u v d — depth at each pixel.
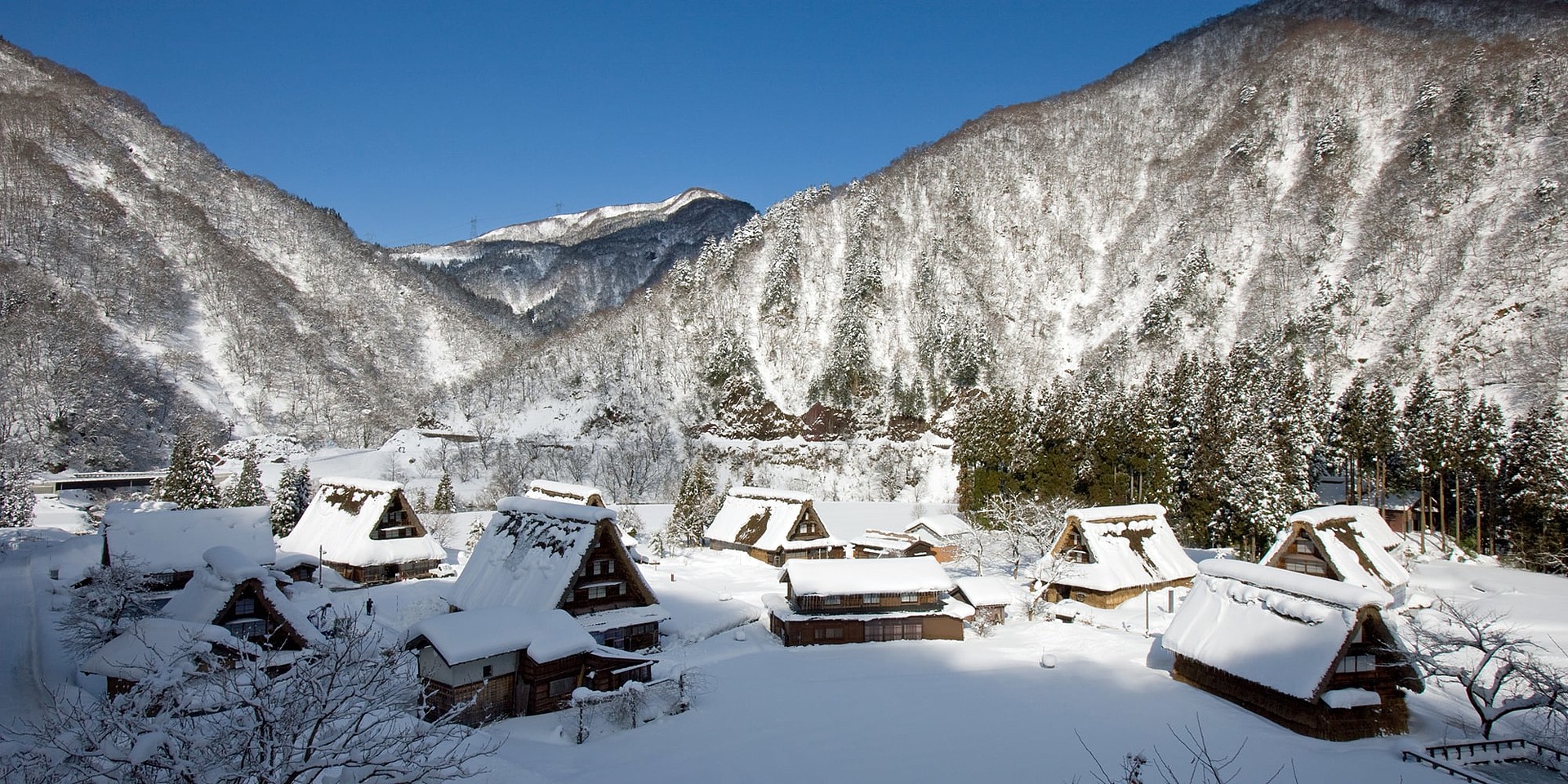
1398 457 81.94
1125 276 164.12
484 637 31.89
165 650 27.44
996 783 25.42
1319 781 25.89
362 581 55.72
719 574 63.69
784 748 28.59
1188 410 83.00
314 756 14.13
